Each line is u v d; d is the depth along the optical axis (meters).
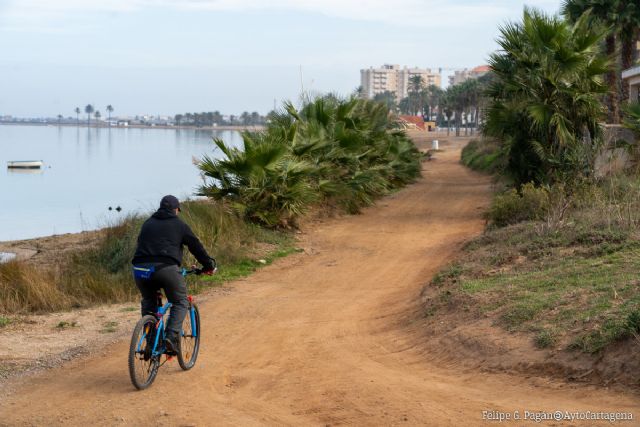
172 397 6.25
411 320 8.95
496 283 9.13
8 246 20.75
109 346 8.38
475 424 5.14
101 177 61.62
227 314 10.26
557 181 16.83
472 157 50.78
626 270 8.34
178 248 6.69
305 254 16.25
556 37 19.28
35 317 10.23
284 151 18.31
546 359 6.23
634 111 20.31
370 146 26.55
